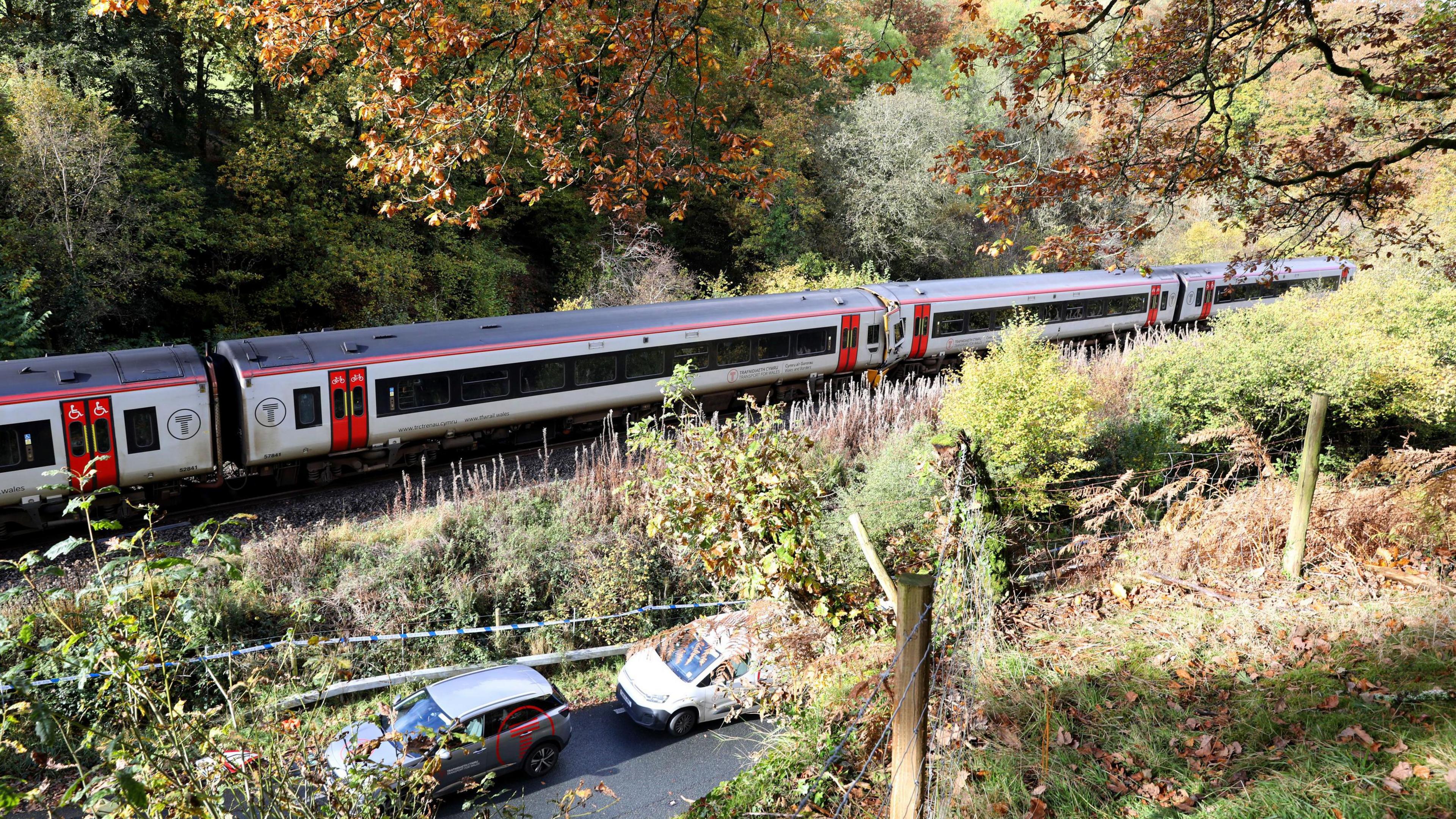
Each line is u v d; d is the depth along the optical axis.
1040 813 3.93
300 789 4.69
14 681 3.37
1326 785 3.94
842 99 35.03
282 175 23.70
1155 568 6.77
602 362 17.81
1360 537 6.77
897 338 22.23
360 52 7.81
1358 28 10.54
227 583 11.31
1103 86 10.57
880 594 6.18
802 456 14.29
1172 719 4.65
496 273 27.17
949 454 5.87
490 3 8.34
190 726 3.66
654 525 6.36
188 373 13.76
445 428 16.28
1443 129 9.98
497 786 9.43
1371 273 20.09
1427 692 4.59
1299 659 5.18
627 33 8.27
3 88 19.38
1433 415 14.83
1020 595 6.22
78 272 18.80
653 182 8.84
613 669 12.09
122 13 6.71
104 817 3.41
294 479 15.53
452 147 7.82
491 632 12.15
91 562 12.09
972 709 4.52
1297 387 14.05
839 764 4.60
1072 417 12.67
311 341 15.05
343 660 5.60
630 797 9.34
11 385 12.46
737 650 6.00
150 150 24.47
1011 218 10.42
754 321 19.81
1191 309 28.50
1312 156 10.94
